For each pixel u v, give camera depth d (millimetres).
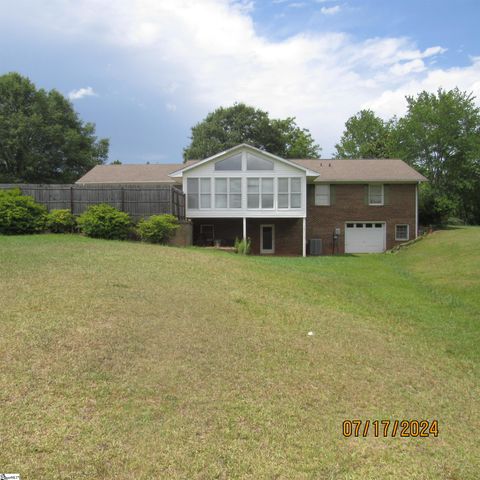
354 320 9281
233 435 4359
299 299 10398
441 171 39750
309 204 26656
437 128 38562
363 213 26672
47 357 5422
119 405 4625
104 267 10734
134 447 4000
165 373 5445
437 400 5801
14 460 3646
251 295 9922
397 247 25562
